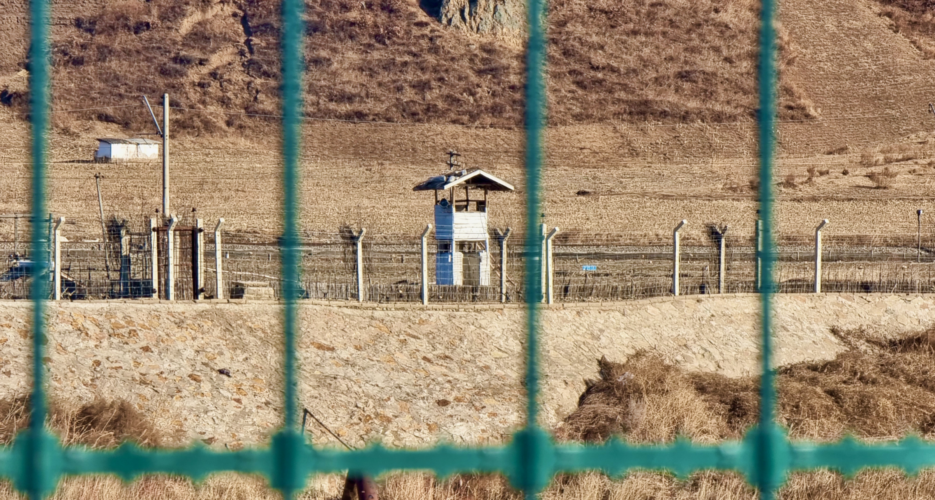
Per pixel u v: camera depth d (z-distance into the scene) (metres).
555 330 73.12
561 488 44.69
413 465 14.09
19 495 28.17
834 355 80.38
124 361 55.12
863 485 44.94
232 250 115.50
